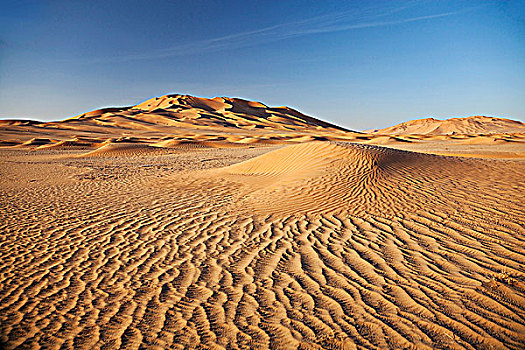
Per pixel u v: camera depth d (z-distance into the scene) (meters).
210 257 4.94
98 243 5.64
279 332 3.13
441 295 3.66
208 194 9.42
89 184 11.96
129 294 3.91
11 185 11.89
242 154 28.86
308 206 7.16
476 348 2.84
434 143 44.59
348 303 3.58
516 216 5.98
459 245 4.95
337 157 10.52
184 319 3.38
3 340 3.07
